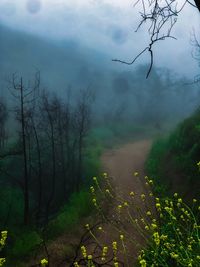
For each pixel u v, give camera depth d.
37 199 32.75
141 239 13.21
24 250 15.66
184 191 19.14
